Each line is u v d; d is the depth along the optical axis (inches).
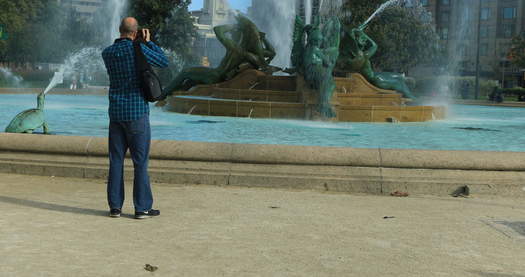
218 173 277.6
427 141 493.7
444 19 3457.2
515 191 269.7
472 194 268.4
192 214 216.8
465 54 3410.4
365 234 195.0
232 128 549.3
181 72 840.3
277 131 532.1
